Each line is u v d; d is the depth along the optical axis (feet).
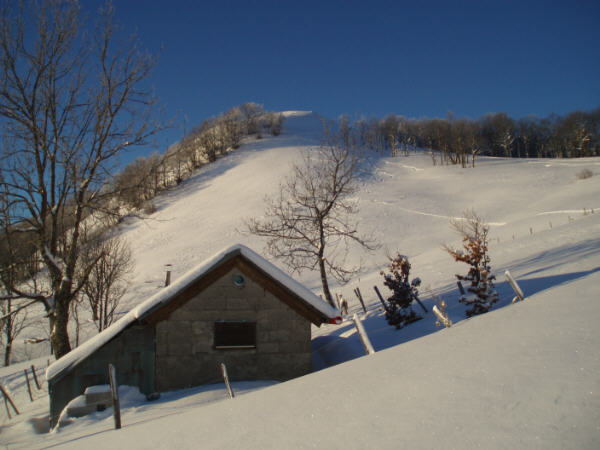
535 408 10.29
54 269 55.21
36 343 114.01
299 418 14.53
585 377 11.17
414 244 154.51
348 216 187.73
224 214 221.66
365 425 12.16
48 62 54.13
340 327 71.46
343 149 89.61
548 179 219.61
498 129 483.51
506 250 88.84
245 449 12.94
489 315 23.95
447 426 10.62
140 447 17.08
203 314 45.21
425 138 498.28
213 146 358.23
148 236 214.28
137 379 43.29
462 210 192.44
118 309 128.47
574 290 23.67
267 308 46.21
